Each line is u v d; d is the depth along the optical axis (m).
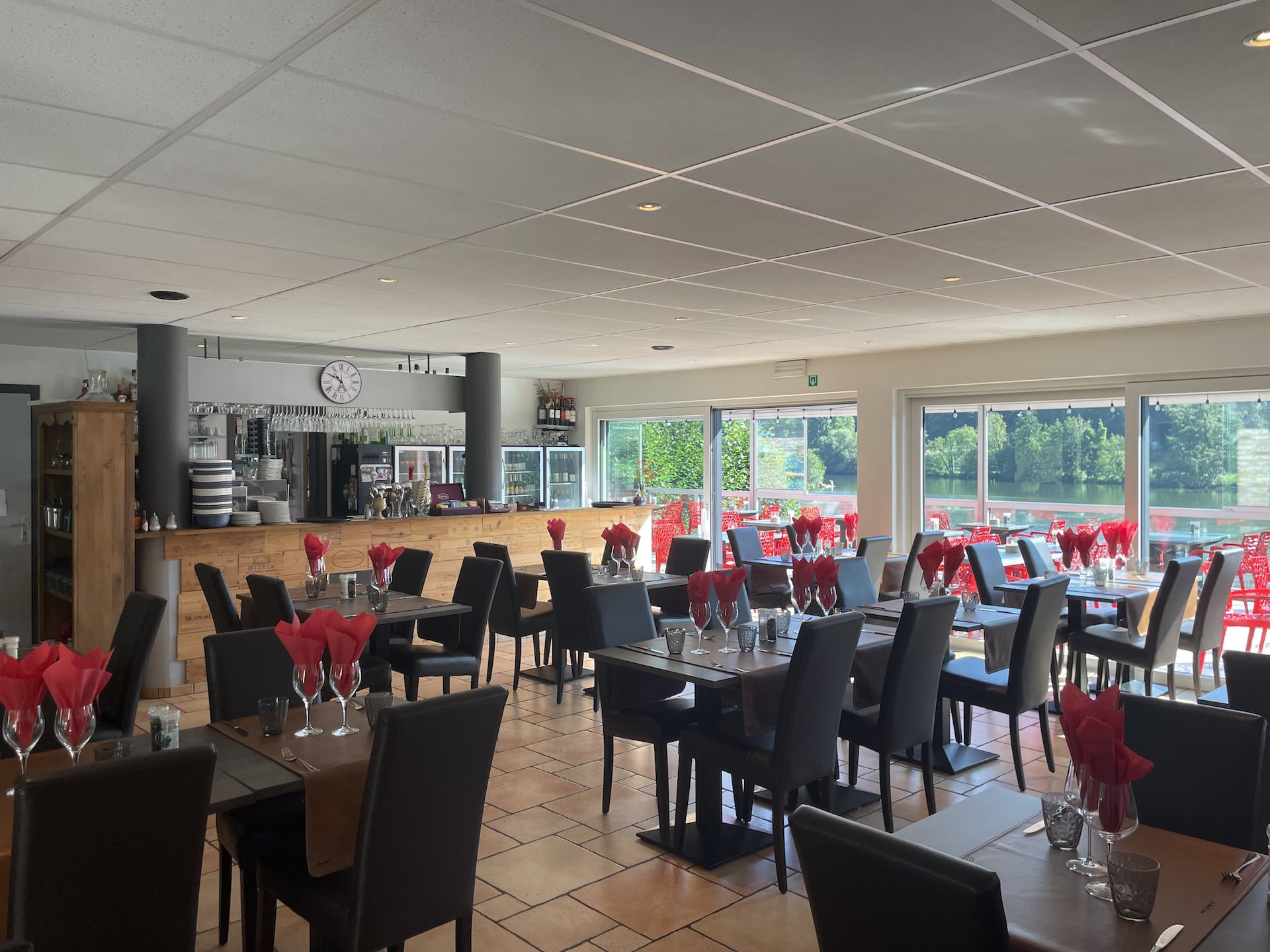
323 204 3.45
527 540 8.59
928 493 8.30
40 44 2.10
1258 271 4.70
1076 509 7.36
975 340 7.53
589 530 9.22
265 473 8.10
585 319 6.42
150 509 6.47
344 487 10.01
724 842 3.71
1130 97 2.43
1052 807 2.06
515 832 3.86
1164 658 5.36
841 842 1.58
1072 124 2.62
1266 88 2.36
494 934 3.02
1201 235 3.95
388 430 10.54
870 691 3.99
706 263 4.55
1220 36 2.05
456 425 11.12
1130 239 4.04
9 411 8.09
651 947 2.95
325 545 5.59
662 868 3.53
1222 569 5.52
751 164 2.98
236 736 2.75
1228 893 1.84
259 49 2.13
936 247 4.20
